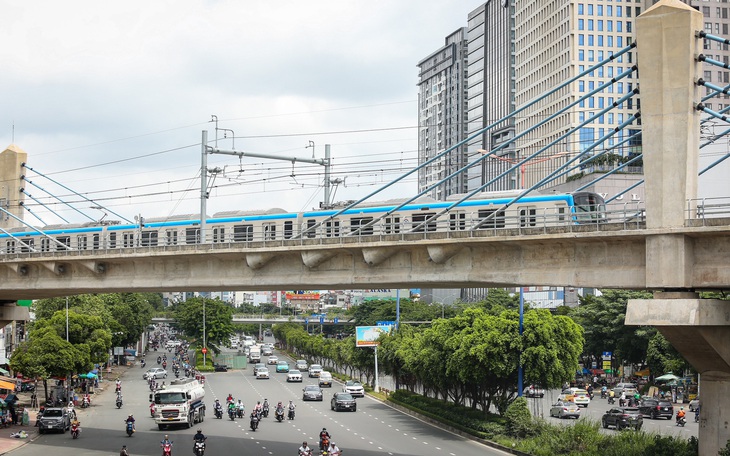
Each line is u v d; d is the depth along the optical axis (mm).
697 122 42906
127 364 162500
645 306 42125
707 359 43844
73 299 125562
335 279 54750
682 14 42031
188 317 168000
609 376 119812
